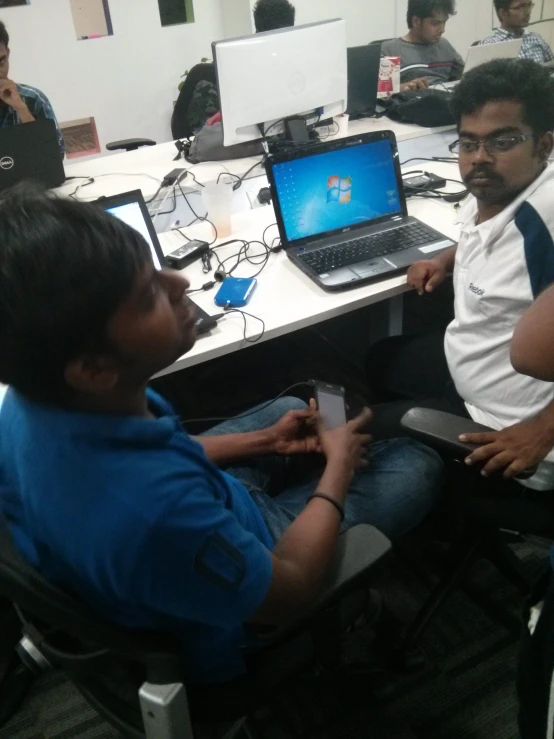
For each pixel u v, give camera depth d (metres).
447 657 1.44
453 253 1.64
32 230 0.51
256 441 1.23
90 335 0.54
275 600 0.75
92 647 0.76
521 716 0.95
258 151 2.48
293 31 2.21
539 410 1.22
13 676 1.42
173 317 0.62
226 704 0.89
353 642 1.47
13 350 0.53
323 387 1.37
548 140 1.27
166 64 4.03
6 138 2.09
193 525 0.62
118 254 0.54
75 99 3.84
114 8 3.70
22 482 0.62
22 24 3.50
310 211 1.73
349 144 1.73
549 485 1.17
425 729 1.31
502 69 1.23
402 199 1.84
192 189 2.24
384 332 2.17
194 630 0.78
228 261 1.78
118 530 0.59
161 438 0.65
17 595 0.62
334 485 0.98
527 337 0.81
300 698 1.38
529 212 1.20
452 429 1.13
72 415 0.59
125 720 0.88
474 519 1.22
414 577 1.61
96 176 2.41
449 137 2.70
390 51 3.69
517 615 1.49
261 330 1.45
